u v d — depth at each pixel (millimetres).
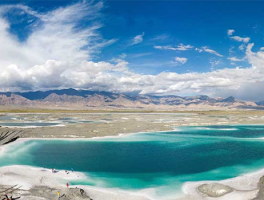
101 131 87625
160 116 173625
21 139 73938
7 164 47375
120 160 50750
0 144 66188
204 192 33875
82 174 41812
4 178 38844
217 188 34281
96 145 65938
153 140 73500
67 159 51438
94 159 51594
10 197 30578
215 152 57969
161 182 38094
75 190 33000
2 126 103688
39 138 75500
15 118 150500
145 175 41562
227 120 133750
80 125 104875
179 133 87688
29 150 59781
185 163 48594
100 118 153250
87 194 32938
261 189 33844
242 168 45281
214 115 183625
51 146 64500
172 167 45938
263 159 51656
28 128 93438
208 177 40344
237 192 32906
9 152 57562
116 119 145250
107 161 50000
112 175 41375
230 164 47969
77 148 62094
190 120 135750
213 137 79312
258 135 84000
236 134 86062
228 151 59031
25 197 31219
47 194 32250
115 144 67250
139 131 90375
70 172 42719
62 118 152625
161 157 53250
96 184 37094
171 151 58938
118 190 34781
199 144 67688
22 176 40000
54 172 42531
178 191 34406
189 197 32250
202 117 160875
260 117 156625
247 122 123688
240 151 59094
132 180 39000
